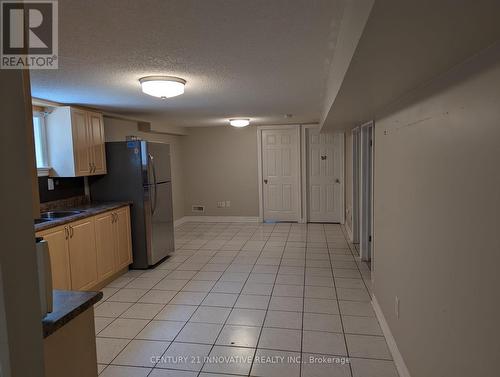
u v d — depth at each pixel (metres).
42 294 1.27
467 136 1.26
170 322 2.92
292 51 2.09
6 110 0.62
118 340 2.65
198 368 2.29
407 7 0.76
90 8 1.43
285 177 7.05
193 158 7.33
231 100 3.81
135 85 2.91
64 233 3.17
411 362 2.00
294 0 1.41
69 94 3.28
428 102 1.67
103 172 4.27
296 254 4.82
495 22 0.86
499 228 1.06
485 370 1.15
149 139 6.06
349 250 4.96
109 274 3.85
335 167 6.81
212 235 6.12
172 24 1.63
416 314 1.90
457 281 1.37
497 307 1.07
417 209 1.87
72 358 1.42
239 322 2.90
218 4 1.43
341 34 1.66
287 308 3.14
